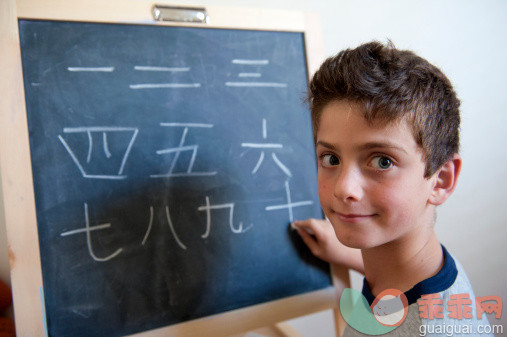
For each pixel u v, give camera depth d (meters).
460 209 1.10
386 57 0.45
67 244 0.56
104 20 0.60
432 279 0.45
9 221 0.52
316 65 0.75
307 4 0.96
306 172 0.73
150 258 0.60
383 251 0.49
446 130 0.45
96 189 0.58
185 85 0.65
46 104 0.56
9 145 0.53
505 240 1.15
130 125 0.61
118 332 0.57
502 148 1.14
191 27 0.66
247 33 0.70
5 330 0.73
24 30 0.56
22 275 0.52
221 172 0.66
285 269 0.69
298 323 1.00
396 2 1.04
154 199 0.61
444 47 1.08
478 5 1.11
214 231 0.65
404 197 0.41
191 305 0.62
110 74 0.60
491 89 1.12
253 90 0.70
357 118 0.41
